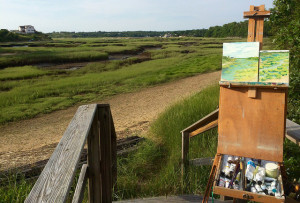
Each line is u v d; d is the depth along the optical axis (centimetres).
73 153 173
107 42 10800
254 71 276
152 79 2381
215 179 255
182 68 3136
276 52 272
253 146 272
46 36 16588
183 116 773
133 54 6053
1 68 3878
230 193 239
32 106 1634
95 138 238
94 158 239
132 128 999
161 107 1443
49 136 1114
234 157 281
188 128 414
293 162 436
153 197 365
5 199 352
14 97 1833
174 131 686
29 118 1435
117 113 1412
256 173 252
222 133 286
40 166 519
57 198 138
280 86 260
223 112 287
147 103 1597
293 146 500
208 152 533
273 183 242
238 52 287
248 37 298
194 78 2428
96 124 238
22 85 2341
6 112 1499
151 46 8431
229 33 16412
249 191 241
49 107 1623
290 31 629
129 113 1387
